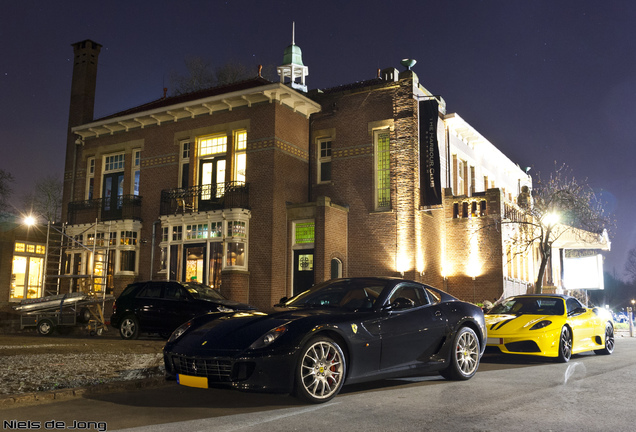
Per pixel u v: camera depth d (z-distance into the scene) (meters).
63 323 16.27
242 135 20.98
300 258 20.00
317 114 21.95
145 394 6.43
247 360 5.42
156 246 22.11
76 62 26.98
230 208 19.45
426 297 7.40
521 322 9.80
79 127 24.39
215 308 13.25
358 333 6.16
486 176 28.73
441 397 6.03
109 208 23.80
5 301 20.81
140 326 13.98
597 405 5.54
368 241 20.28
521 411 5.24
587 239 22.48
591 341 10.85
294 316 6.02
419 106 20.34
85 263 22.77
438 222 21.20
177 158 22.25
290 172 20.67
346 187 21.02
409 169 19.80
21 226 21.88
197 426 4.72
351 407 5.49
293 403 5.80
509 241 21.27
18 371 7.63
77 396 6.25
